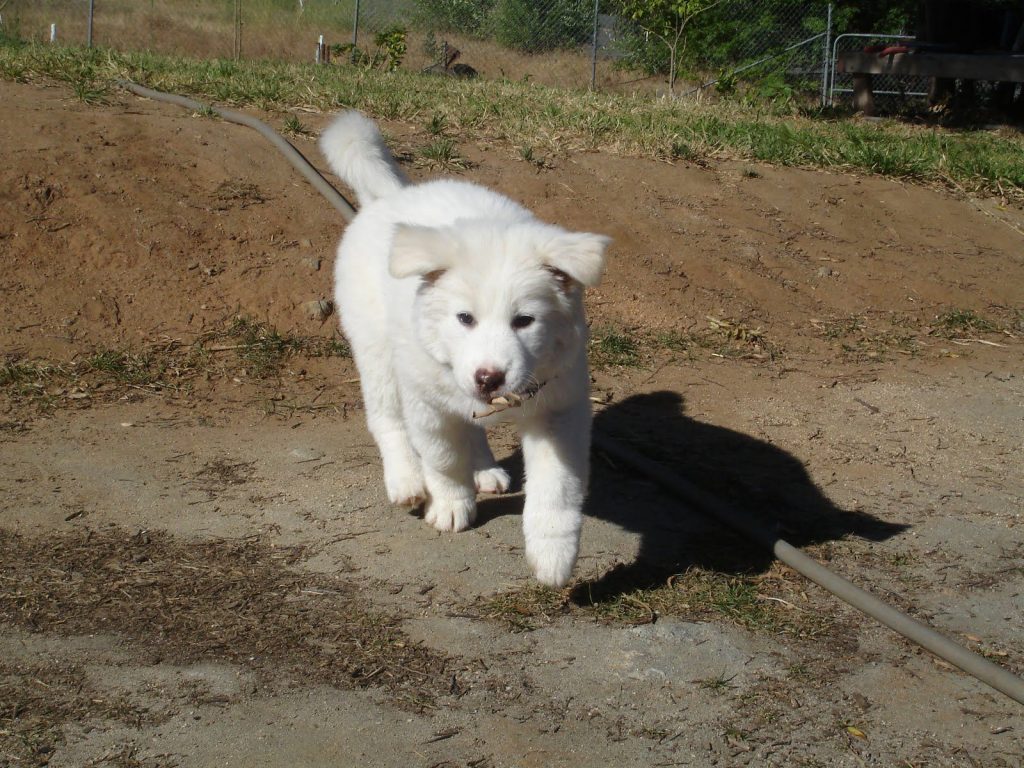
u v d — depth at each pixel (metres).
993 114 6.27
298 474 2.05
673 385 2.45
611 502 2.00
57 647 1.59
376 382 1.92
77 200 2.69
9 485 1.96
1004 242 3.35
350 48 6.75
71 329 2.45
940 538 1.93
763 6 7.86
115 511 1.90
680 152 3.59
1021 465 2.18
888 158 3.77
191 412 2.26
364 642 1.62
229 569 1.77
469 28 8.16
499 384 1.57
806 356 2.62
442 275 1.63
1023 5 6.35
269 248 2.69
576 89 5.91
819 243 3.17
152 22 7.99
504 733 1.49
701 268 2.91
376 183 2.06
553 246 1.62
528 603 1.71
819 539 1.92
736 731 1.50
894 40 7.59
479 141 3.48
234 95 3.59
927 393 2.46
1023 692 1.55
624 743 1.48
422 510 1.95
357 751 1.45
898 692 1.57
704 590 1.76
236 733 1.47
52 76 3.56
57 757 1.42
